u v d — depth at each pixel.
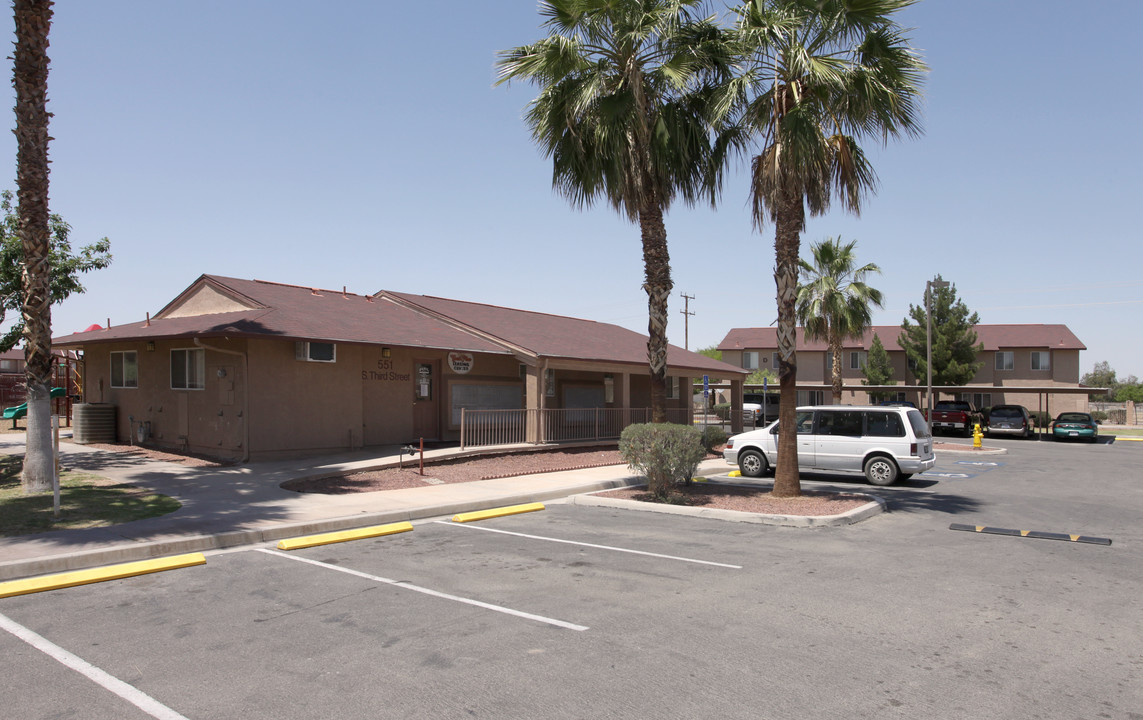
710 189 14.32
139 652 5.29
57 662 5.10
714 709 4.39
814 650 5.43
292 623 5.97
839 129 12.37
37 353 11.49
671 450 12.37
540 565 8.08
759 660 5.21
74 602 6.53
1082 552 8.97
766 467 17.38
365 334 16.88
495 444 18.45
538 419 19.34
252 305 16.92
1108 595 6.99
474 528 10.37
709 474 18.14
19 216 11.46
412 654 5.27
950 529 10.58
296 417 16.06
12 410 23.06
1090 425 33.62
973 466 21.59
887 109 11.77
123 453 16.38
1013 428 35.44
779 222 12.45
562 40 12.59
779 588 7.16
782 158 11.73
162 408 17.31
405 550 8.81
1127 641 5.69
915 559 8.52
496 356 21.78
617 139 12.83
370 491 12.80
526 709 4.37
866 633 5.82
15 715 4.26
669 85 13.29
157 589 6.96
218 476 13.49
